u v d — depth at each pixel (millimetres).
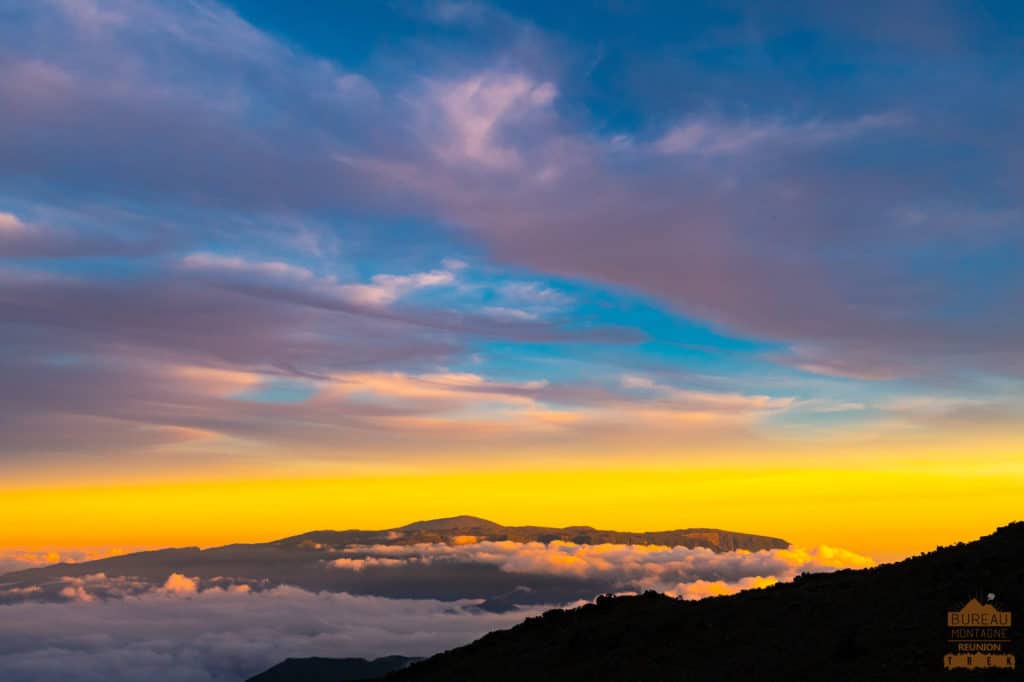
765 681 34812
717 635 41562
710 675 36781
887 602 39875
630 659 41438
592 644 45125
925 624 36188
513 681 43125
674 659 40062
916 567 43750
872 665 33781
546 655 45844
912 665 32938
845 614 39812
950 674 31547
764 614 42688
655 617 46219
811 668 35000
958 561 42406
